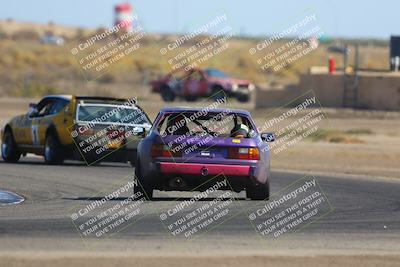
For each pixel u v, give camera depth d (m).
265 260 35.06
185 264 33.88
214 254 36.28
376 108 140.00
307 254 36.62
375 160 88.25
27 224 42.91
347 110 136.88
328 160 87.81
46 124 75.62
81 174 67.69
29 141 77.62
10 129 79.62
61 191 57.12
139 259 34.69
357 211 50.69
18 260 33.84
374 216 48.81
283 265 34.22
